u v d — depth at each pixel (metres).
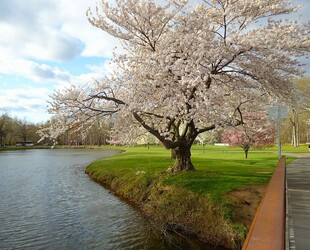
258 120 22.02
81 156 65.31
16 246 12.56
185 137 19.27
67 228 14.69
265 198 4.11
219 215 12.58
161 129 18.59
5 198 21.45
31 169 39.62
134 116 17.34
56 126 17.47
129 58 17.25
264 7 15.74
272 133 35.56
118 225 14.90
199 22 16.38
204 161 30.20
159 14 17.72
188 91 15.05
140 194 18.75
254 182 15.78
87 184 26.58
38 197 21.70
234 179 16.59
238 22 17.36
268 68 15.57
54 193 23.02
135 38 18.95
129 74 17.06
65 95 16.69
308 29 16.11
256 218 3.02
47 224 15.34
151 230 13.95
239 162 29.12
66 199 20.83
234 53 14.97
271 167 23.73
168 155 42.84
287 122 75.88
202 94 14.08
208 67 15.50
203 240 12.27
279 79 16.58
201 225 12.88
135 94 16.03
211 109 14.27
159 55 15.71
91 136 120.44
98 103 18.06
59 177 31.64
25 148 111.31
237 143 36.75
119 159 37.78
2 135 111.94
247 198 13.47
